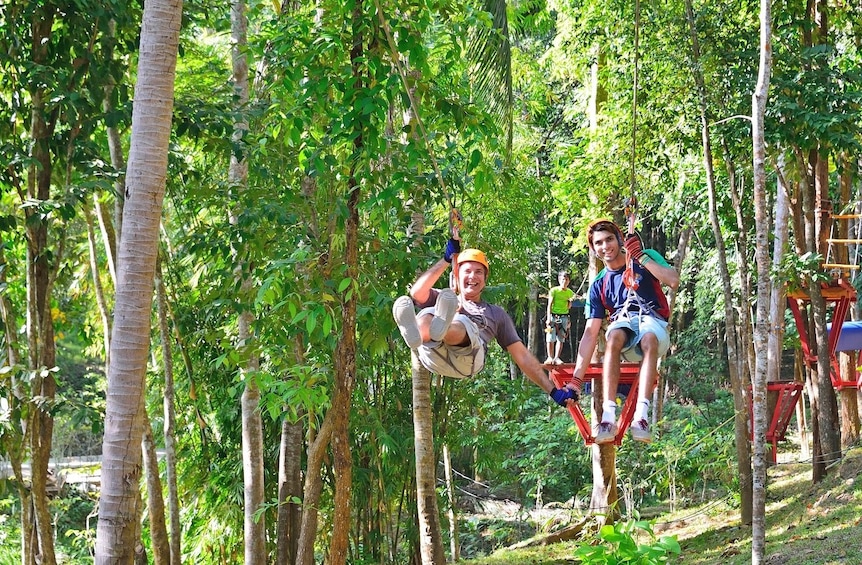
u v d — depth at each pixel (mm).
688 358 21609
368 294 6664
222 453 10562
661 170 13039
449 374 4895
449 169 7098
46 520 7594
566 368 6926
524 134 14273
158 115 5344
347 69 5363
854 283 12672
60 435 18078
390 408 11266
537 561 11969
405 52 5391
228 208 7828
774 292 11031
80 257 11016
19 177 8016
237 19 8703
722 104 10680
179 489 11062
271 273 5660
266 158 7668
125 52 8070
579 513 14617
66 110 7289
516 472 17609
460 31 5973
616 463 13969
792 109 9922
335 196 7000
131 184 5309
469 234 10398
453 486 14414
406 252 7648
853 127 10375
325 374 5887
